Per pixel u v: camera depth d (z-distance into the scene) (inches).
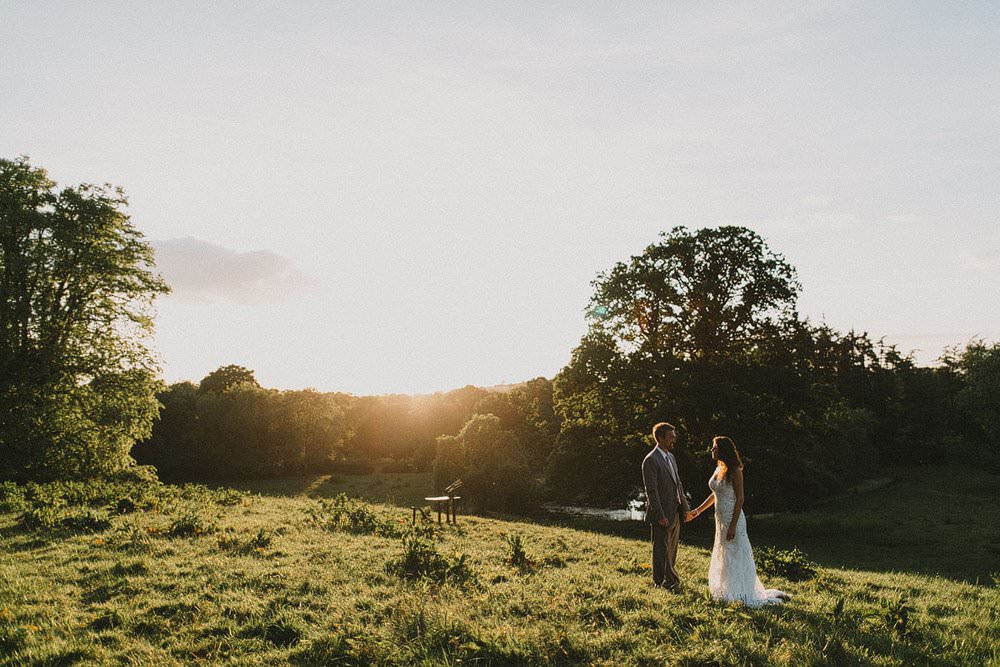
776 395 1130.0
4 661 205.0
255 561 355.6
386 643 216.8
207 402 2965.1
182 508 589.3
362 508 604.7
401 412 3956.7
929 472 2335.1
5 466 1045.8
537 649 211.9
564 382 1288.1
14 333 1072.8
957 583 415.8
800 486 1589.6
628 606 272.2
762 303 1190.9
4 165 1096.8
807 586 348.8
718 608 268.5
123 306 1216.2
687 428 1157.7
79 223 1124.5
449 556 362.6
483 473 1882.4
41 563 343.3
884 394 2802.7
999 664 209.8
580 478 1370.6
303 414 3198.8
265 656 210.2
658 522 313.7
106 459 1192.2
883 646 224.8
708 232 1225.4
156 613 260.4
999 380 1695.4
